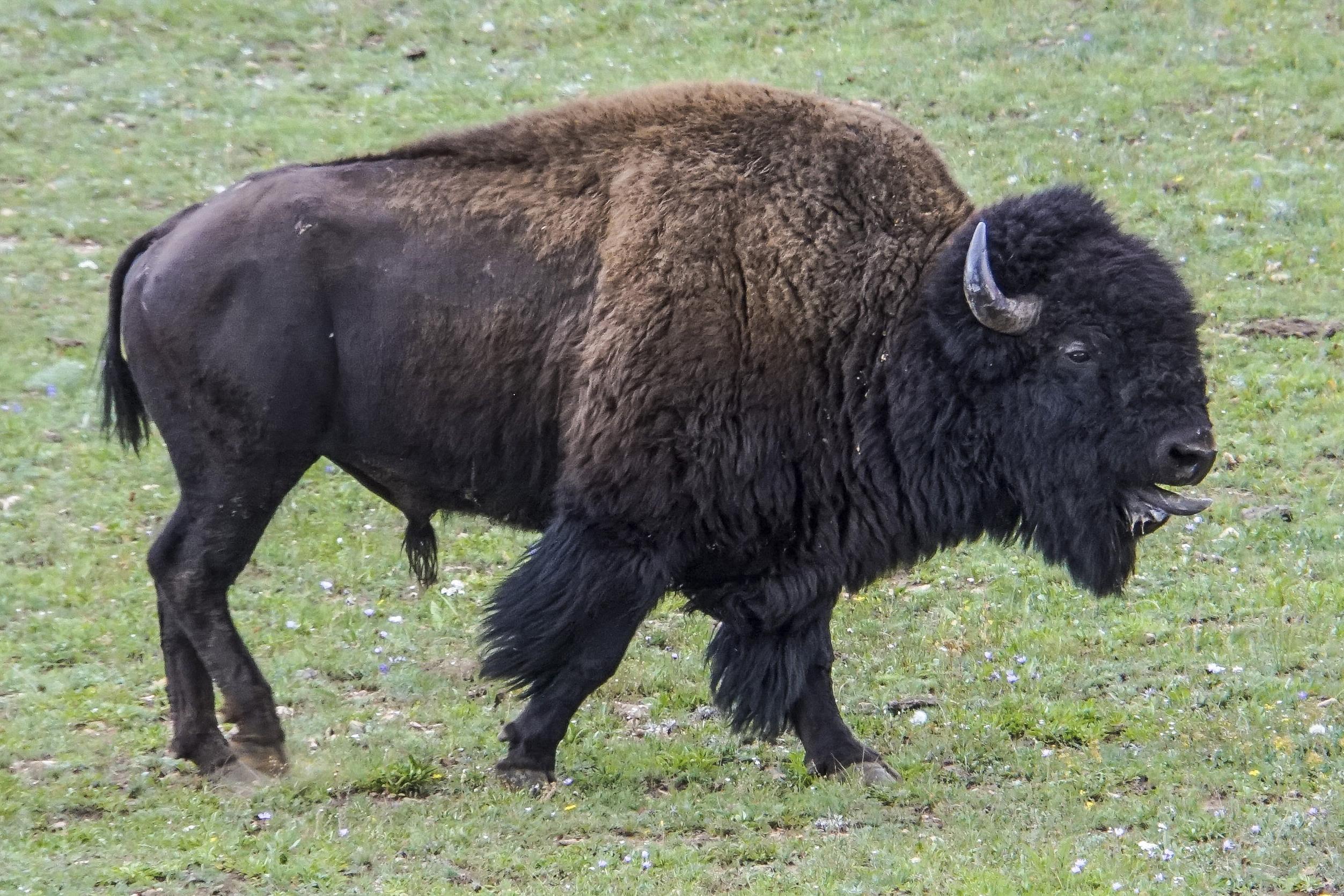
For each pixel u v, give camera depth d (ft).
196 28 197.98
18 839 66.64
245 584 99.45
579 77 183.11
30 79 182.70
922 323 73.46
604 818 70.59
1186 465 69.97
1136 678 85.61
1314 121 165.07
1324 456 111.55
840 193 74.28
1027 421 72.59
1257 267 137.80
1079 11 193.16
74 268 141.49
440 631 94.58
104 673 86.94
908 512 75.15
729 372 71.56
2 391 120.57
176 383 74.28
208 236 74.18
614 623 72.43
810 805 71.10
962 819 69.00
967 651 90.38
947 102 172.24
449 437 75.46
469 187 75.51
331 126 171.83
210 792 72.54
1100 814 68.59
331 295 74.23
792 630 75.20
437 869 64.44
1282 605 92.79
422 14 202.08
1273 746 74.95
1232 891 60.54
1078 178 153.69
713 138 75.00
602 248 73.56
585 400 72.23
